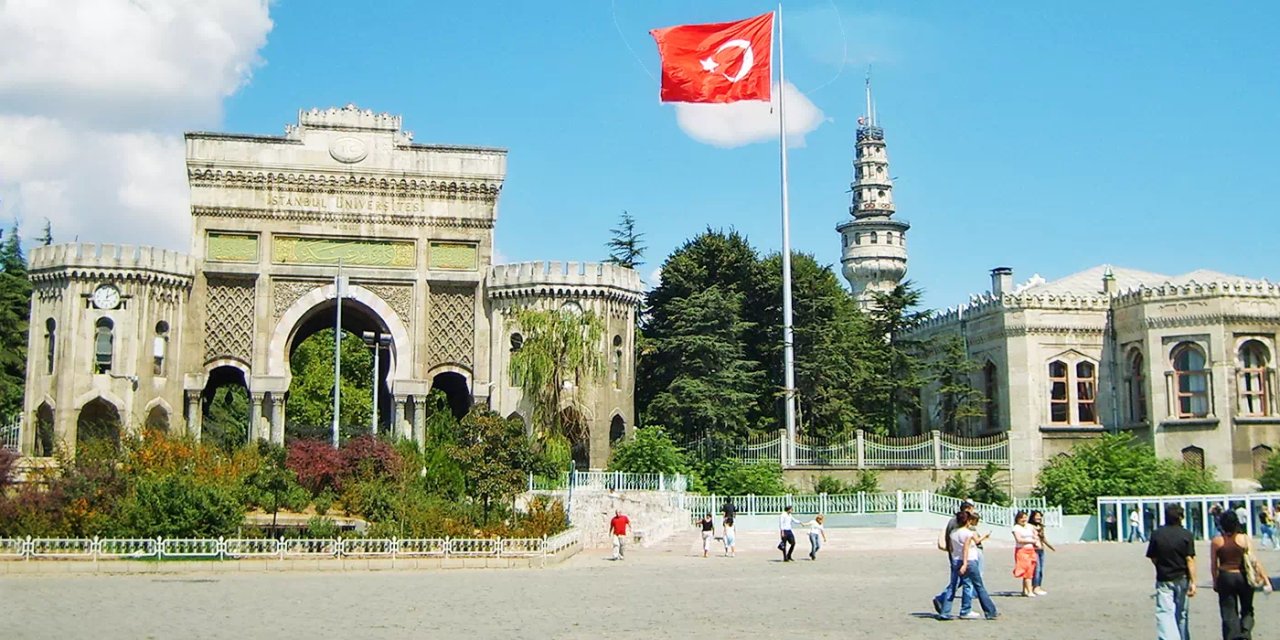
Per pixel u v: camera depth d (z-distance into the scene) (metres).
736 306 66.31
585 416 61.66
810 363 67.75
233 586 30.33
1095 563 38.16
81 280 59.34
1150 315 66.38
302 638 20.02
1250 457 63.50
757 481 57.31
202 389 61.97
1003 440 68.12
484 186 65.75
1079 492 58.31
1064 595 27.11
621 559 41.56
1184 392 65.62
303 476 50.69
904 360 70.69
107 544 36.09
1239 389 64.19
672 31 57.19
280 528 43.06
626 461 57.00
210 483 42.06
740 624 21.80
